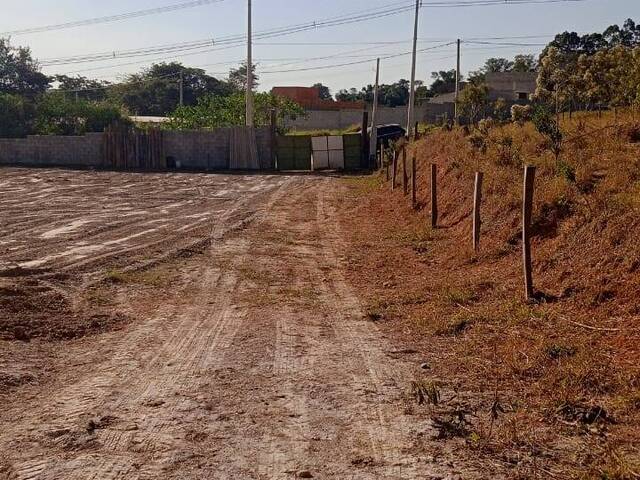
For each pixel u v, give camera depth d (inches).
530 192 369.4
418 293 421.7
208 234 686.5
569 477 187.0
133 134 1686.8
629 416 226.5
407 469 193.2
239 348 316.5
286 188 1208.2
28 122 2065.7
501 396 250.4
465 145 823.7
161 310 391.5
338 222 798.5
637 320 305.6
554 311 343.9
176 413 233.9
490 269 454.3
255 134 1658.5
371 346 321.1
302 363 294.2
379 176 1341.0
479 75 2265.0
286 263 548.1
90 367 287.4
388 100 3946.9
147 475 187.8
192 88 3545.8
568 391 246.1
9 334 329.7
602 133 595.5
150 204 948.6
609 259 362.3
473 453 203.5
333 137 1636.3
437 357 302.0
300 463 196.9
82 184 1240.2
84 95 3555.6
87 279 462.6
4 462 195.5
